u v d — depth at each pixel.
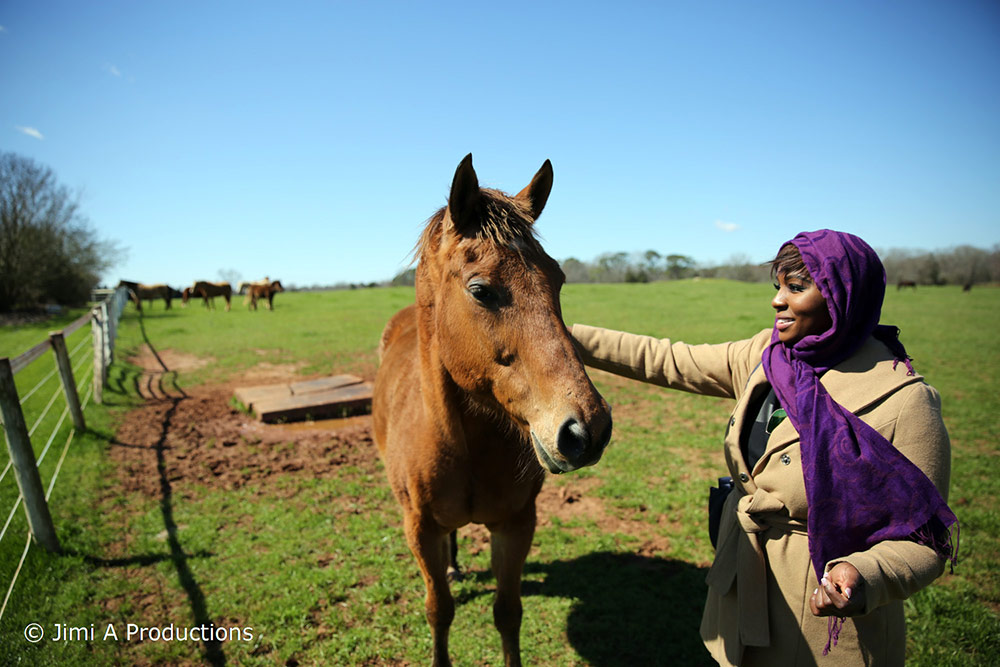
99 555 3.65
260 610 3.14
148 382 9.39
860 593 1.24
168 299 28.12
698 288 40.22
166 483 4.91
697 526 4.12
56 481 4.72
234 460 5.52
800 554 1.56
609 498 4.61
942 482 1.38
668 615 3.10
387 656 2.81
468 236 1.86
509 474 2.27
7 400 3.35
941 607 3.09
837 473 1.38
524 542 2.46
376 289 45.88
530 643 2.89
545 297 1.75
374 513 4.36
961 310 24.80
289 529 4.06
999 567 3.51
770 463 1.58
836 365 1.54
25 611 3.04
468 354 1.88
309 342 14.54
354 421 7.00
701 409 7.67
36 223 28.06
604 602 3.20
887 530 1.34
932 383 9.12
